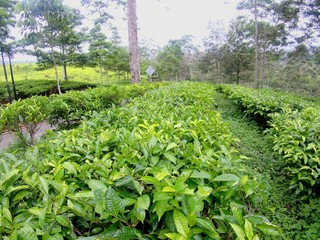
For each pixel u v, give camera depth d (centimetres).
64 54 1764
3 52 1213
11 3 1240
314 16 1911
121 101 629
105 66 2294
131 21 1044
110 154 177
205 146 196
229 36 2622
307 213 284
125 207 115
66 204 122
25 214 117
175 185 112
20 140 459
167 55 2927
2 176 133
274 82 2606
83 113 512
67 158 173
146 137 197
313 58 2277
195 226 104
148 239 108
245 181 132
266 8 2134
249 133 555
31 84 1548
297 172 291
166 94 497
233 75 2742
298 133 319
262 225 114
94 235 108
